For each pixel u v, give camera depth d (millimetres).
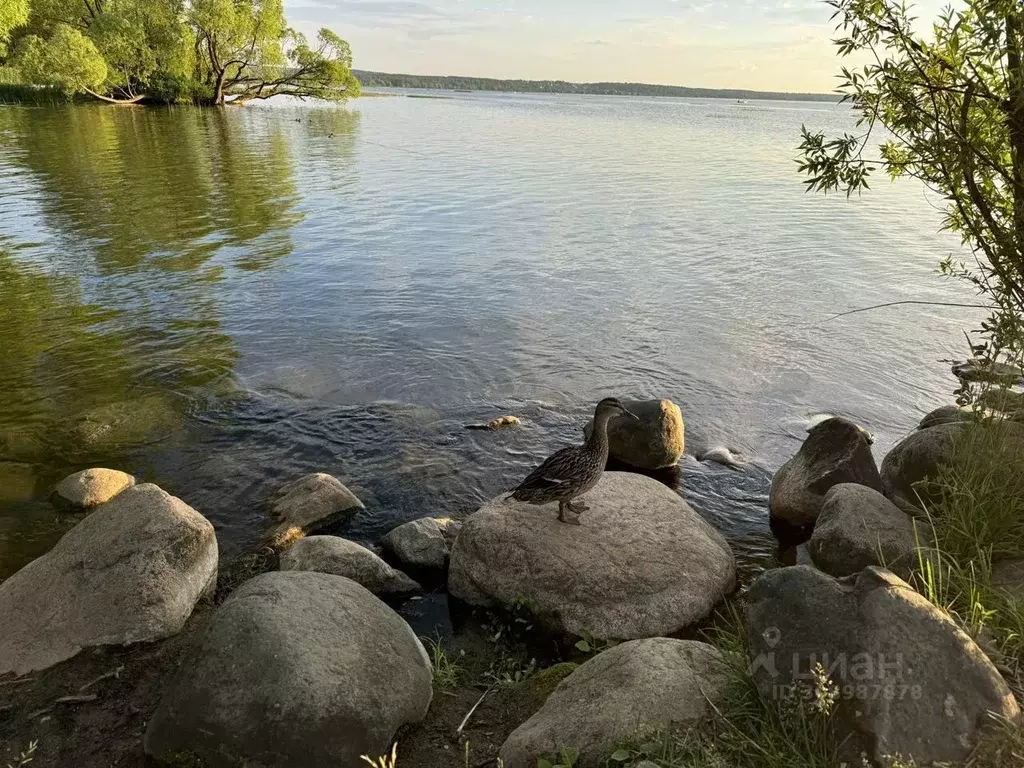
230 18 64812
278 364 12320
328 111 86250
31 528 7816
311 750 4383
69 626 5754
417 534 7422
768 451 9891
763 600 4129
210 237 20828
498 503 7328
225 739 4402
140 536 6277
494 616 6504
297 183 30344
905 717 3510
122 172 31172
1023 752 3375
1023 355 6512
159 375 11773
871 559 6203
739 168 40406
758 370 12406
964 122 5906
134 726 5004
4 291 15742
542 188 30609
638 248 20438
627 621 6109
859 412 10945
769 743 3688
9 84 64812
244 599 5047
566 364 12586
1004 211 6340
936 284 17156
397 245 20375
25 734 4926
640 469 9516
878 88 6105
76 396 10984
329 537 7082
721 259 19328
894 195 30844
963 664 3625
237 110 72625
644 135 67000
